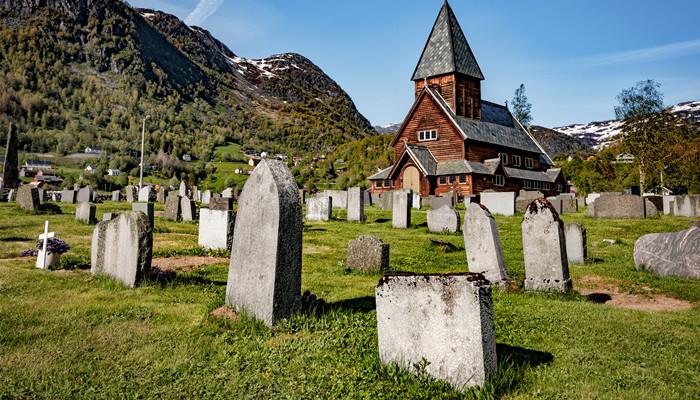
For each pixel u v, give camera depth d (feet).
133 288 27.50
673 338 20.15
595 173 221.87
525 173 186.09
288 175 21.88
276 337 19.10
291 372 15.90
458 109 176.24
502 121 201.77
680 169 224.53
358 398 14.02
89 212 66.18
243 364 16.44
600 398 13.66
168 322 20.98
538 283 30.86
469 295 14.08
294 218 21.22
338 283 33.40
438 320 14.84
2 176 124.06
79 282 28.71
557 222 30.17
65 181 216.54
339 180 357.00
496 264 32.37
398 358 15.87
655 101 203.62
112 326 20.01
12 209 76.02
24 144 606.55
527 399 13.57
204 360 16.78
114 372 15.51
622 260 46.19
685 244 36.99
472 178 153.28
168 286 28.76
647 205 82.48
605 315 24.13
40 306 22.54
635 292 32.71
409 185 162.81
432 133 170.60
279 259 20.25
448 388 14.17
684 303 29.63
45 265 34.27
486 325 14.08
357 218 84.07
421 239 61.87
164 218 80.38
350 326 20.89
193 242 55.11
